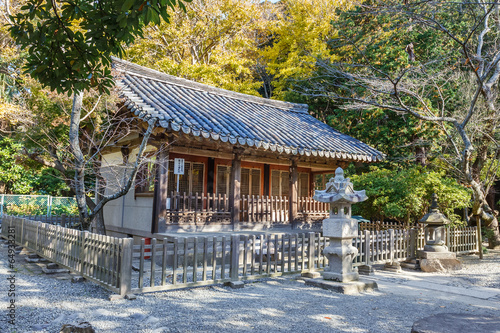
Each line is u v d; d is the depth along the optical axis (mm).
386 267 9281
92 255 6191
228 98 12773
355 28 16328
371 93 13672
